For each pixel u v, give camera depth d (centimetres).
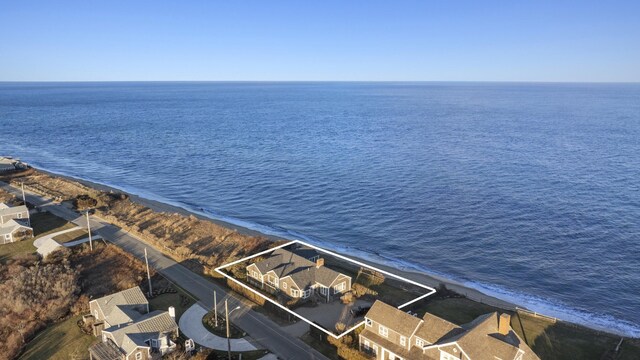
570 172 12606
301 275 5581
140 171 13500
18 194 10006
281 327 4991
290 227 9062
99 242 7325
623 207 9806
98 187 11600
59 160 14975
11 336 4669
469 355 3888
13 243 7294
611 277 6994
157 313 4859
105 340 4547
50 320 5053
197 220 8631
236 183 12112
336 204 10344
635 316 6000
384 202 10388
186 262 6706
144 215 8944
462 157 14712
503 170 12925
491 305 5856
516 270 7206
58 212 8856
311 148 16625
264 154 15600
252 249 7225
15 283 5488
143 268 6431
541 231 8631
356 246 8131
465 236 8469
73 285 5616
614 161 13875
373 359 4381
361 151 15938
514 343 4094
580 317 5916
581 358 4691
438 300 5903
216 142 18100
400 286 6297
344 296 5578
